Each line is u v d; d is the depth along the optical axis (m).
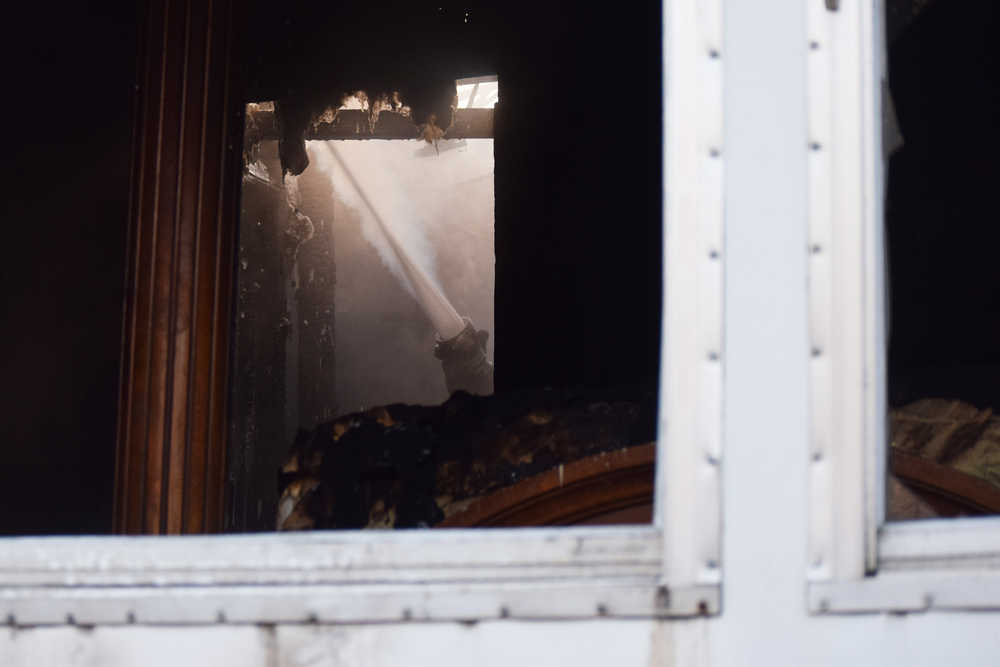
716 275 1.01
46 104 6.06
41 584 1.03
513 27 7.46
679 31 1.03
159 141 4.16
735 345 1.01
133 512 4.08
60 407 6.16
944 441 2.85
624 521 2.26
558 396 3.76
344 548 1.03
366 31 7.63
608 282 7.00
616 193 7.01
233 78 4.40
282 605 1.00
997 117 3.73
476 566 1.02
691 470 1.00
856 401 0.99
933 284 4.04
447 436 3.53
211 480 4.19
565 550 1.02
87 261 6.37
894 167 4.23
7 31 5.66
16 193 5.88
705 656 0.99
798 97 1.02
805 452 1.00
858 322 1.00
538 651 0.99
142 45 4.23
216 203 4.27
